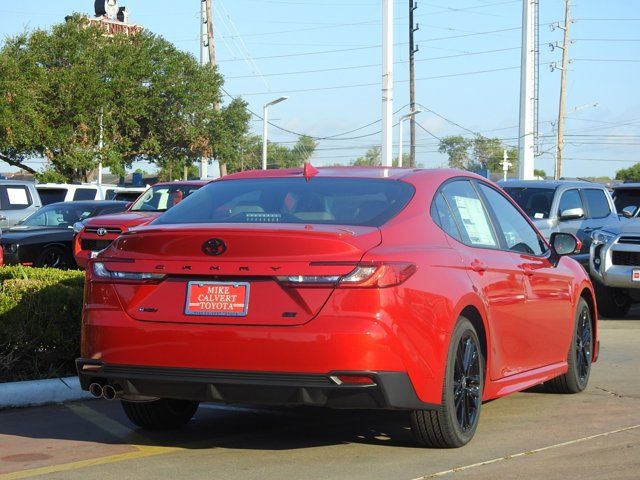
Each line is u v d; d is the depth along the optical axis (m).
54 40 46.69
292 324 5.36
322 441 6.46
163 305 5.63
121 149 48.47
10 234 18.53
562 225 17.02
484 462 5.84
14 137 43.75
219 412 7.55
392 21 25.38
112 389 5.83
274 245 5.46
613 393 8.49
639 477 5.51
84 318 5.91
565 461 5.89
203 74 50.59
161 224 6.19
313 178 6.55
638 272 14.28
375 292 5.36
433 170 6.79
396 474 5.54
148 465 5.80
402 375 5.46
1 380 8.12
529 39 41.69
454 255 6.17
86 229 15.92
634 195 18.52
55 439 6.57
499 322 6.67
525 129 41.97
